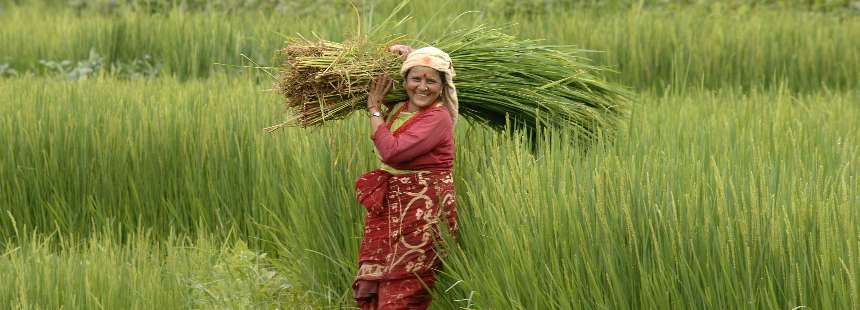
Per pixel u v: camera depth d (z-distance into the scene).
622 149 4.52
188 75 10.25
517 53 4.66
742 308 3.36
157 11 13.00
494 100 4.59
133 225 6.00
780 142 5.17
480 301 4.02
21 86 7.50
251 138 5.99
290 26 10.72
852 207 3.40
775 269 3.36
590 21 10.91
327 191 4.88
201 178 5.98
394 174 4.19
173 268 4.71
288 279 5.09
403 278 4.17
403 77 4.16
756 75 9.68
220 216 5.94
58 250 5.88
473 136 4.93
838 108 7.17
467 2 12.41
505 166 4.19
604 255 3.60
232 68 10.13
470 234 4.21
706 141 5.14
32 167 6.07
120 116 6.29
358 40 4.27
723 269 3.38
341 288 4.88
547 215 3.80
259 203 5.77
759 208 3.48
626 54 9.95
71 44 10.69
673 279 3.45
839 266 3.21
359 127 5.12
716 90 9.60
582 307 3.66
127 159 6.07
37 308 4.03
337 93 4.25
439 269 4.34
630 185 3.74
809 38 9.88
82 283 4.33
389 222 4.19
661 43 9.94
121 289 4.37
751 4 12.86
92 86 7.46
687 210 3.52
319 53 4.27
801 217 3.37
